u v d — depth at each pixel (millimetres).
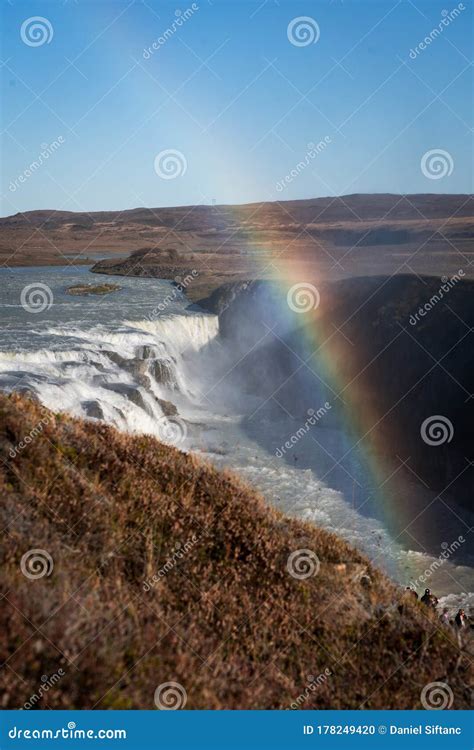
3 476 8094
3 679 5656
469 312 38875
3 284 75188
